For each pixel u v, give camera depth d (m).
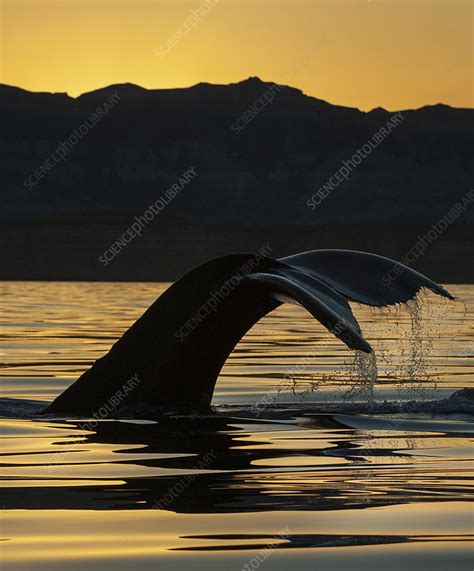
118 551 23.97
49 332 103.00
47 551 23.97
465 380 59.84
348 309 34.78
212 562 23.23
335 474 30.97
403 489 29.09
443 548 24.09
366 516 26.47
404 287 36.50
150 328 40.06
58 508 27.42
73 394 41.44
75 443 35.88
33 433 37.84
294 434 37.41
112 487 29.62
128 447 35.03
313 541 24.56
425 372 64.50
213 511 26.98
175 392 39.97
